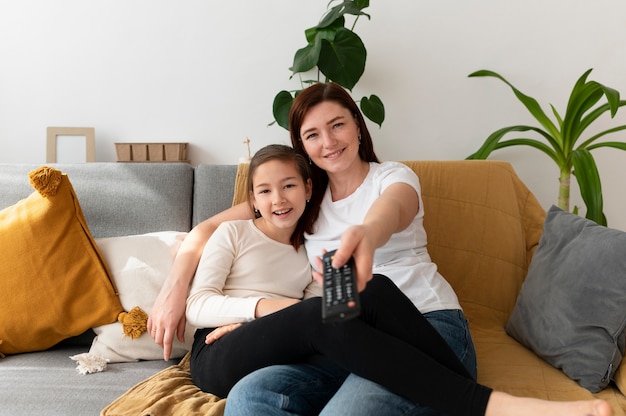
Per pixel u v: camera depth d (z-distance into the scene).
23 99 2.45
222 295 1.44
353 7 2.17
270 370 1.21
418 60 2.50
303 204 1.55
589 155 2.04
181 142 2.46
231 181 1.93
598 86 2.01
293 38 2.46
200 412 1.22
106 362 1.54
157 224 1.88
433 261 1.85
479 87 2.51
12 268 1.58
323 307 0.99
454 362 1.18
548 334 1.48
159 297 1.53
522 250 1.86
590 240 1.47
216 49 2.46
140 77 2.46
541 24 2.47
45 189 1.62
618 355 1.34
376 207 1.25
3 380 1.39
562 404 1.02
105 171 1.91
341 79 2.23
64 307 1.60
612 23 2.45
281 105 2.26
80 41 2.43
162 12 2.44
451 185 1.90
